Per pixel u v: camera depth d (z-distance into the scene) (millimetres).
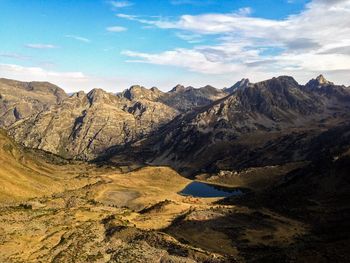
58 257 93375
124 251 96625
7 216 122875
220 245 121625
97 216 136625
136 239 104125
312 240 119688
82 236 107250
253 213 159000
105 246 101750
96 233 110938
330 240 113438
